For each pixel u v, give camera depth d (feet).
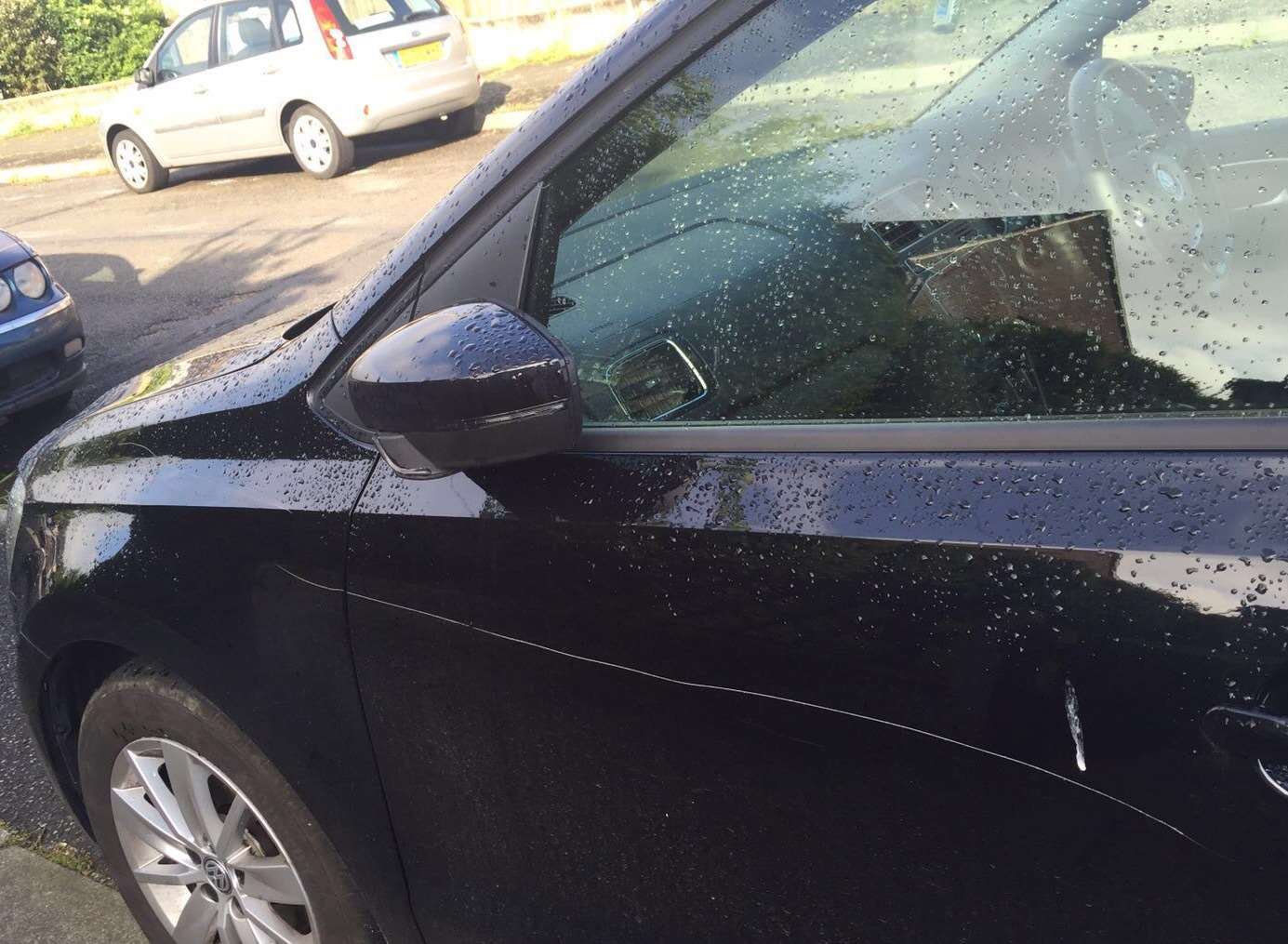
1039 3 4.27
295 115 32.91
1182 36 4.01
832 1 4.48
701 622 4.25
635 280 4.87
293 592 5.50
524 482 4.76
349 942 6.10
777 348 4.50
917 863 3.99
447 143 35.04
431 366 4.26
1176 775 3.37
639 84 4.80
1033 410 3.93
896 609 3.84
